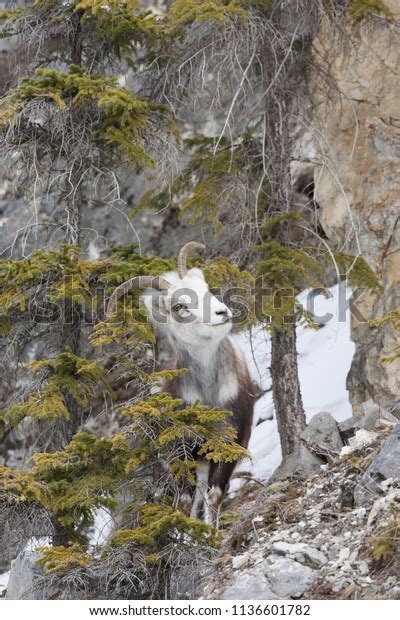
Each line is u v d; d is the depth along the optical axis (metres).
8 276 12.76
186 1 13.52
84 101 13.19
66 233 13.44
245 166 14.65
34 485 11.30
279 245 13.82
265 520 12.05
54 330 13.55
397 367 15.06
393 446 11.49
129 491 11.84
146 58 15.02
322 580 10.27
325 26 15.70
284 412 14.30
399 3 15.62
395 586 9.74
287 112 14.89
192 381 13.55
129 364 11.97
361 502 11.27
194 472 13.05
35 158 13.35
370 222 15.81
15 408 12.34
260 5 14.35
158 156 13.83
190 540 11.41
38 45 14.41
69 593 11.27
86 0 13.34
